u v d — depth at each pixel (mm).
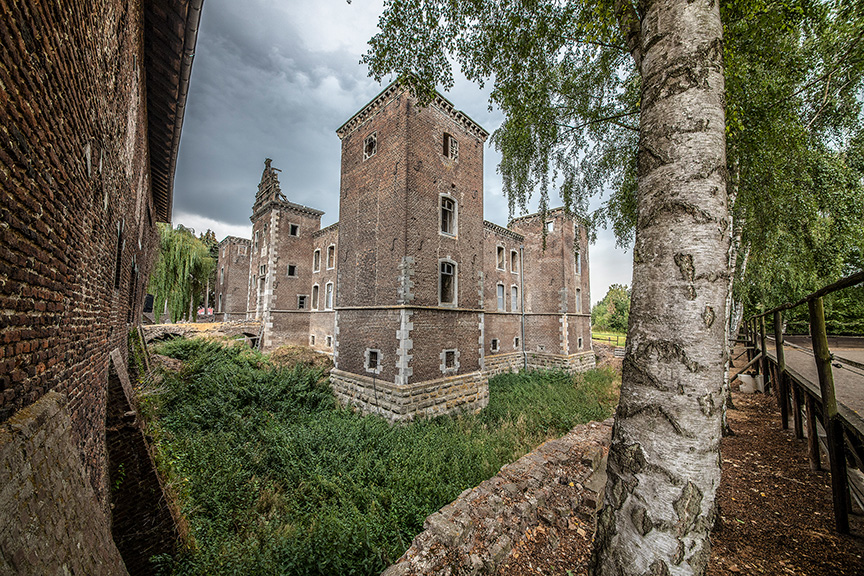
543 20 5797
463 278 15984
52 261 2637
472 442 9836
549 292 25469
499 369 23562
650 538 2168
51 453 2100
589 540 4609
